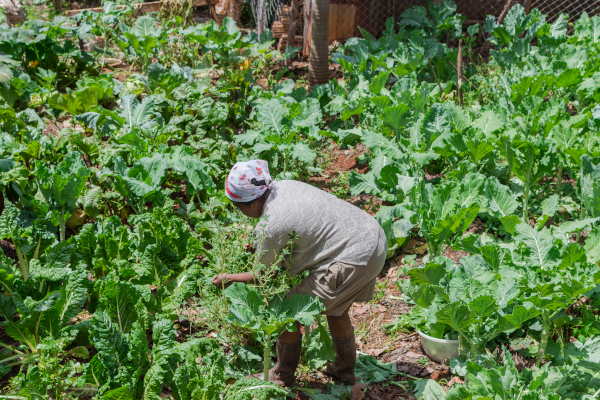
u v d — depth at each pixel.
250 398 2.77
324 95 7.64
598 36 8.87
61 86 8.09
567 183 5.54
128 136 5.31
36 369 2.68
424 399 3.19
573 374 3.30
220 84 7.51
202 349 3.20
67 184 4.01
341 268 2.90
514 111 6.47
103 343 2.74
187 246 3.84
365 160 6.40
